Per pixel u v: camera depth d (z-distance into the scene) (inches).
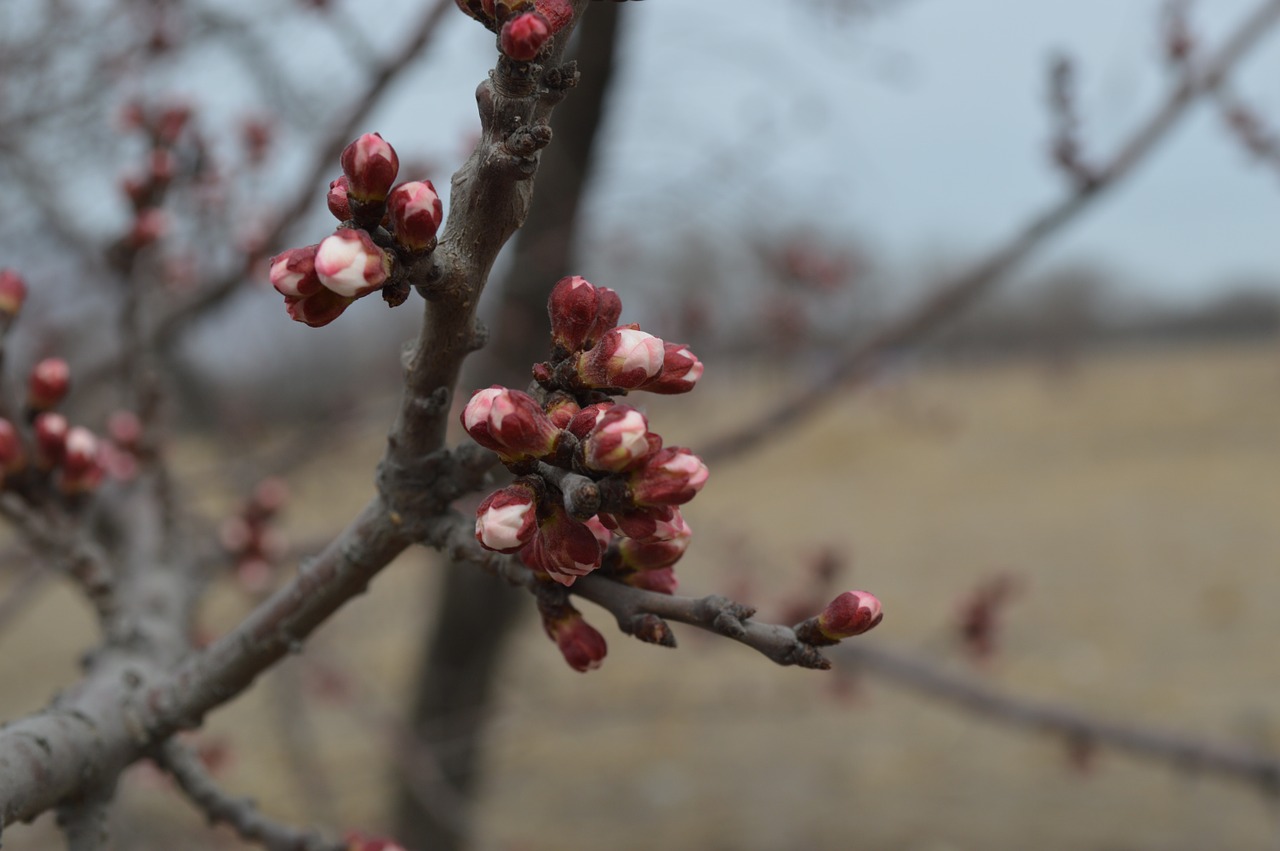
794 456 778.8
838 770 290.2
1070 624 373.1
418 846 177.6
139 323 88.5
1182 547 476.1
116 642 65.0
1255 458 695.7
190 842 157.2
